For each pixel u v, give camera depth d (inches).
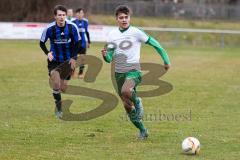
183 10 5969.5
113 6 5816.9
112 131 1198.9
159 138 1130.7
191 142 996.6
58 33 1375.5
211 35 4766.2
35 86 1895.9
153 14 5925.2
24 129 1206.3
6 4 4889.3
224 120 1344.7
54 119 1333.7
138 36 1095.0
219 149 1037.8
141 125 1112.8
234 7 5944.9
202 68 2625.5
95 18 5359.3
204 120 1342.3
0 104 1535.4
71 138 1121.4
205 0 6924.2
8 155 969.5
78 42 1392.7
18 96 1680.6
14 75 2192.4
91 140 1105.4
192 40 4672.7
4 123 1272.1
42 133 1167.6
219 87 1974.7
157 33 4596.5
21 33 3959.2
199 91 1861.5
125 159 954.1
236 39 4662.9
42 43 1395.2
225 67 2694.4
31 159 944.9
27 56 3002.0
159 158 964.6
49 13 4921.3
